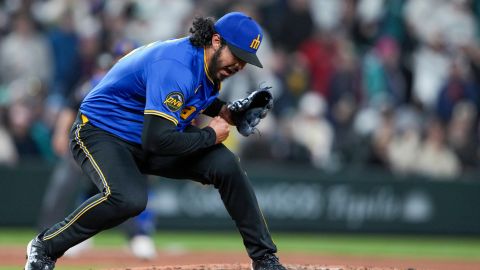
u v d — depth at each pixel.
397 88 52.03
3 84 46.59
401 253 39.44
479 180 48.16
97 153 16.84
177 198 45.00
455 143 50.50
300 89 49.75
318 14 52.94
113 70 17.28
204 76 16.73
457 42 54.72
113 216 16.61
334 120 48.81
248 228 17.78
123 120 17.06
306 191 46.22
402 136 48.59
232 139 45.56
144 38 48.97
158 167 17.69
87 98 17.52
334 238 45.78
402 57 53.16
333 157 47.72
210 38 16.66
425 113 51.81
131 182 16.59
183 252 35.75
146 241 31.02
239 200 17.61
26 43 47.09
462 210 47.97
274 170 45.91
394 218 47.28
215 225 45.38
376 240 45.75
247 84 47.09
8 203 42.88
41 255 17.14
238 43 16.56
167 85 16.03
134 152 17.28
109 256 32.72
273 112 48.00
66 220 17.05
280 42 51.38
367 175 47.06
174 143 16.14
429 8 54.53
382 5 53.94
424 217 47.62
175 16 49.56
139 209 16.59
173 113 16.08
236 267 19.33
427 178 47.72
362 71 51.06
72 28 48.12
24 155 43.78
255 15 51.19
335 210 46.59
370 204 47.06
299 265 19.88
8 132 43.59
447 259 37.19
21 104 43.75
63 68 47.56
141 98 16.91
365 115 49.28
